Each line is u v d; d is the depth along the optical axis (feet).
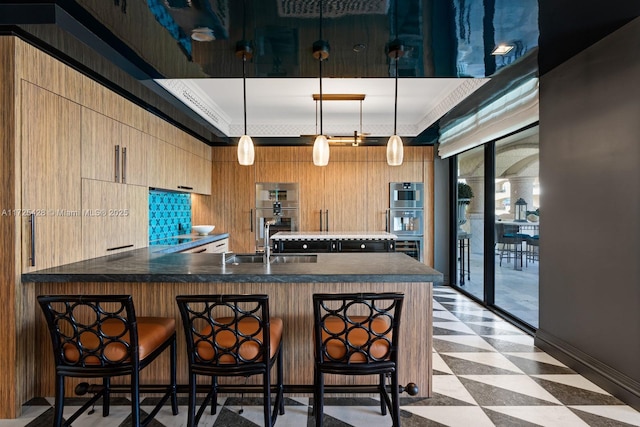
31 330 6.78
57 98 7.21
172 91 10.69
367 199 17.79
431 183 17.81
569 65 8.11
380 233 16.08
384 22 6.57
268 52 7.72
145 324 6.22
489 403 6.85
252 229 17.78
